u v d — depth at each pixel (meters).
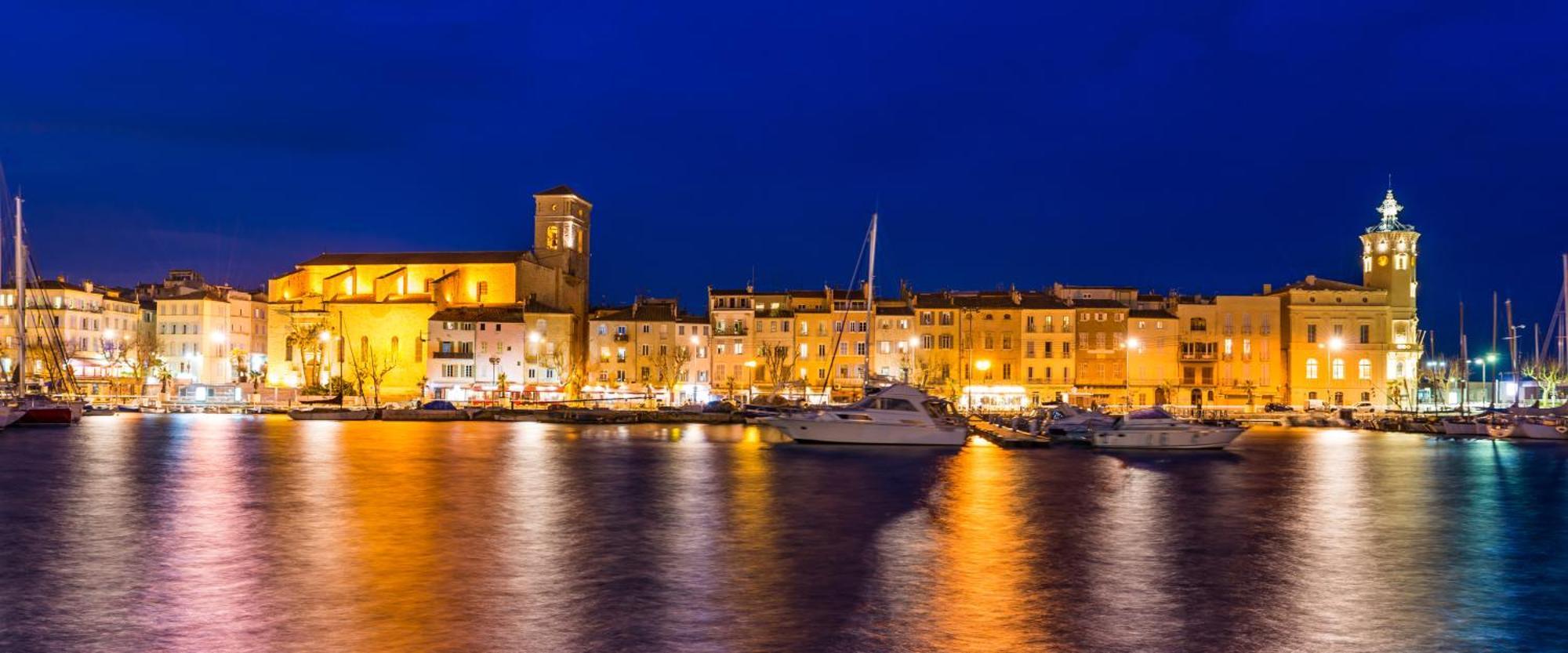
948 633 25.48
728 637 25.08
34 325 178.12
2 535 37.75
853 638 25.05
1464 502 50.03
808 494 51.22
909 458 74.00
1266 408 156.50
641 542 36.91
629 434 103.00
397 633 25.23
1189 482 58.69
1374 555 35.66
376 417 132.50
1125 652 24.19
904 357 166.00
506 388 168.75
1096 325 167.00
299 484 53.66
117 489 51.28
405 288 181.62
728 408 136.38
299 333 175.62
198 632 25.20
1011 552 35.53
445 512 43.97
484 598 28.59
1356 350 166.50
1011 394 165.38
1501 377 195.62
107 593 28.88
